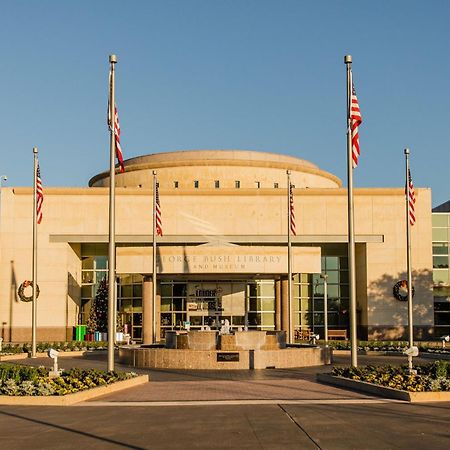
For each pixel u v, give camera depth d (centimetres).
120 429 1512
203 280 5806
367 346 4556
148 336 5159
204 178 6281
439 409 1786
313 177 6675
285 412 1750
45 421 1623
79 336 5647
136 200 5750
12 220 5716
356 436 1424
